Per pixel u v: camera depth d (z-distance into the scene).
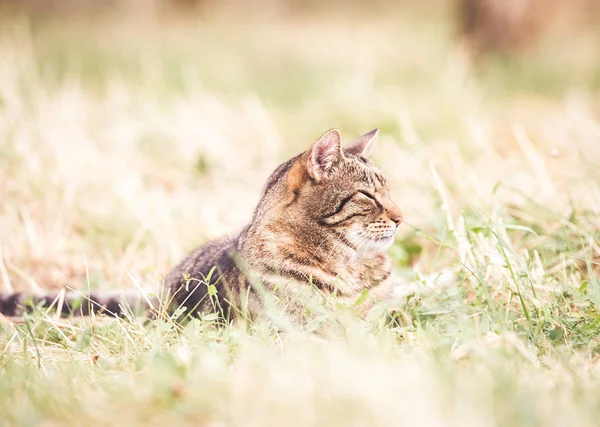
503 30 25.30
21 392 6.71
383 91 20.30
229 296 8.60
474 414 5.70
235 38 33.75
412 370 6.46
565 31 26.84
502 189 12.35
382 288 8.96
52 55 27.00
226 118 18.22
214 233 12.24
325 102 19.19
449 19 36.44
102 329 8.45
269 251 8.58
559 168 13.73
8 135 14.74
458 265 9.93
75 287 10.79
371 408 5.81
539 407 5.93
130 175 14.39
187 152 15.72
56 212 12.91
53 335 8.82
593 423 5.79
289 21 40.47
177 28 36.28
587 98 20.61
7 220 12.47
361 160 9.25
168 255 11.49
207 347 7.52
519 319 8.35
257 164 15.68
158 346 7.71
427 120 17.33
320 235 8.69
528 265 8.74
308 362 6.65
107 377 7.04
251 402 6.06
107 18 37.47
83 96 19.47
